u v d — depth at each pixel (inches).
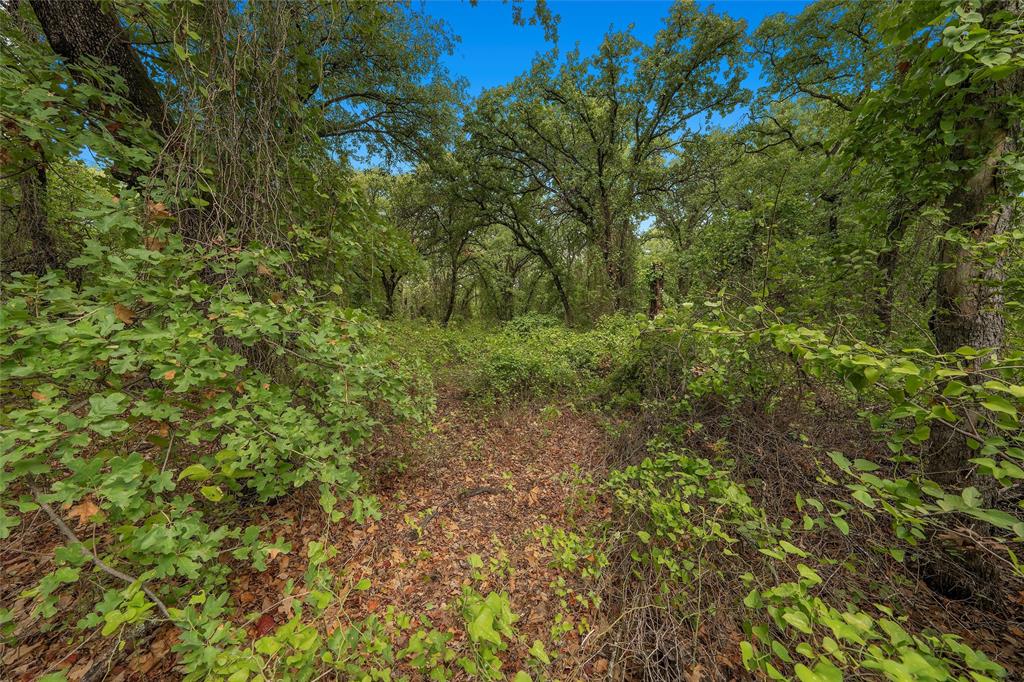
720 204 428.5
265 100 116.8
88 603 83.4
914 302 135.8
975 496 47.9
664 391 165.8
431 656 70.5
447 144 419.8
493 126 527.8
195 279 89.0
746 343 117.2
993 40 64.4
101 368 77.6
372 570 113.5
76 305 71.2
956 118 90.0
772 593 55.9
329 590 67.3
